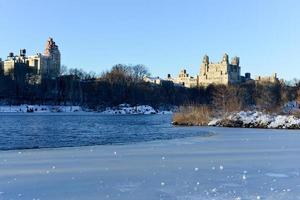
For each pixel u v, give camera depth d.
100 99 175.88
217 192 16.47
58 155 27.53
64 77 181.12
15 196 15.75
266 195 16.03
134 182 18.39
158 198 15.51
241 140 39.84
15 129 61.28
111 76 186.12
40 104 161.50
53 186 17.53
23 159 25.52
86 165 23.14
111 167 22.45
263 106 106.50
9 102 157.50
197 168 21.72
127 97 182.12
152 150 30.77
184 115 77.12
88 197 15.64
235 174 20.41
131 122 89.06
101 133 54.41
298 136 45.12
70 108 163.12
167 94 194.62
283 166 23.00
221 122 70.56
